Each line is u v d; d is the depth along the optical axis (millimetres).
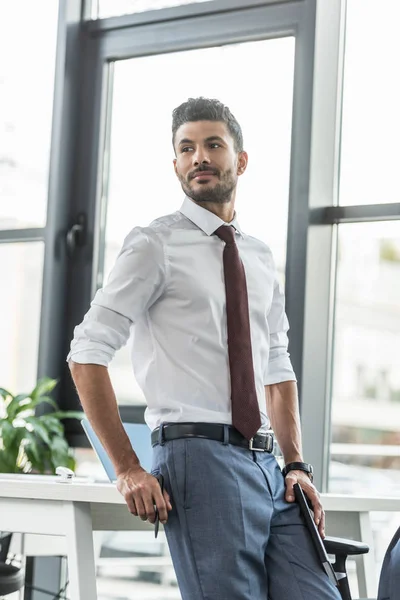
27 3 5340
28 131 5254
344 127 4531
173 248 2436
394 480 4293
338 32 4594
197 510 2264
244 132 4707
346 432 4406
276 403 2754
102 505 2863
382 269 4379
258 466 2371
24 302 5195
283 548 2367
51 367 5043
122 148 5109
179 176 2559
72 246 5113
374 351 4371
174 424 2338
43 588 4691
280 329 2799
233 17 4789
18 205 5230
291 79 4621
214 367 2385
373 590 3145
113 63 5199
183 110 2539
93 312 2387
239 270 2482
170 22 4988
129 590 4613
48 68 5234
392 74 4465
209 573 2227
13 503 2715
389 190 4402
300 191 4457
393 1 4500
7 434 4527
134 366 2486
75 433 5000
